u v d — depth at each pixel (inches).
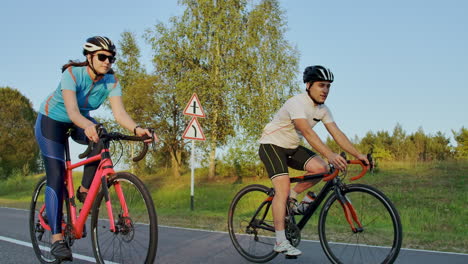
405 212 334.6
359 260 139.1
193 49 895.1
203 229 270.7
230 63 875.4
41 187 163.8
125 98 924.0
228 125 904.3
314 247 197.5
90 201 134.5
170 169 1008.9
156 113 935.7
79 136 152.2
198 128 403.9
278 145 156.9
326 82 147.2
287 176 154.2
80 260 168.7
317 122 156.6
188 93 872.9
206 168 946.1
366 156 139.3
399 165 617.9
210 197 533.3
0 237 231.5
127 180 121.4
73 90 137.3
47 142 143.9
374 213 136.6
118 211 123.7
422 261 171.2
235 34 882.8
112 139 129.6
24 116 1481.3
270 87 884.6
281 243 149.3
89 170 142.2
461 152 690.2
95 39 136.8
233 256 179.5
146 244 114.4
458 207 353.1
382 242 133.6
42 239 162.9
